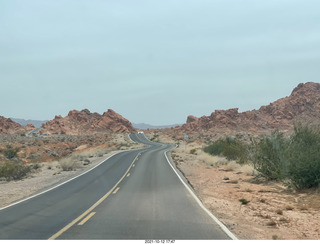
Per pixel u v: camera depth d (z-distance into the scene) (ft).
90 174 82.02
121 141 356.79
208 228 27.66
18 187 61.26
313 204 38.58
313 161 45.37
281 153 52.39
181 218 31.86
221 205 40.01
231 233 26.03
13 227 29.01
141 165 103.55
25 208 39.17
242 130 607.37
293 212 35.55
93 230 27.22
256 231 27.86
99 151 179.73
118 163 112.68
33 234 26.30
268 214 34.83
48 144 331.77
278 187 52.65
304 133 53.01
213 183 61.11
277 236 25.96
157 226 28.43
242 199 41.68
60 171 92.79
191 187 56.85
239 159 89.35
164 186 58.08
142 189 54.75
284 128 555.28
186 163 107.86
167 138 436.35
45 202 43.50
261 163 60.49
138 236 25.09
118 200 43.83
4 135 468.75
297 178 47.16
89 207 38.86
